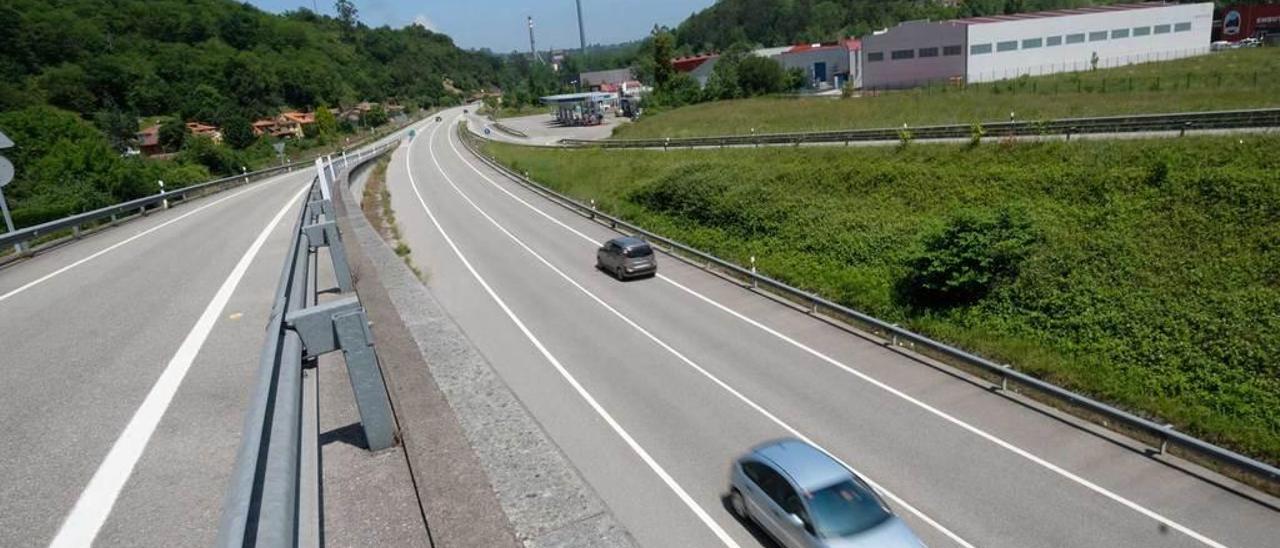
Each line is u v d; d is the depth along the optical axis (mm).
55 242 18125
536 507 5266
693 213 34188
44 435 6098
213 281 12273
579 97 96875
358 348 5555
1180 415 14023
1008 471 12758
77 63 100062
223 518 2928
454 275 27234
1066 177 24281
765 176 34250
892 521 9969
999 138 30203
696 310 22328
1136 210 21047
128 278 12758
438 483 5113
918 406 15375
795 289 22188
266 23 153000
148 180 41969
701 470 13133
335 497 5227
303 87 131500
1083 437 13805
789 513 10320
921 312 20812
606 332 20609
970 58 66938
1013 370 15852
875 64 75250
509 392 7078
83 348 8531
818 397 15961
